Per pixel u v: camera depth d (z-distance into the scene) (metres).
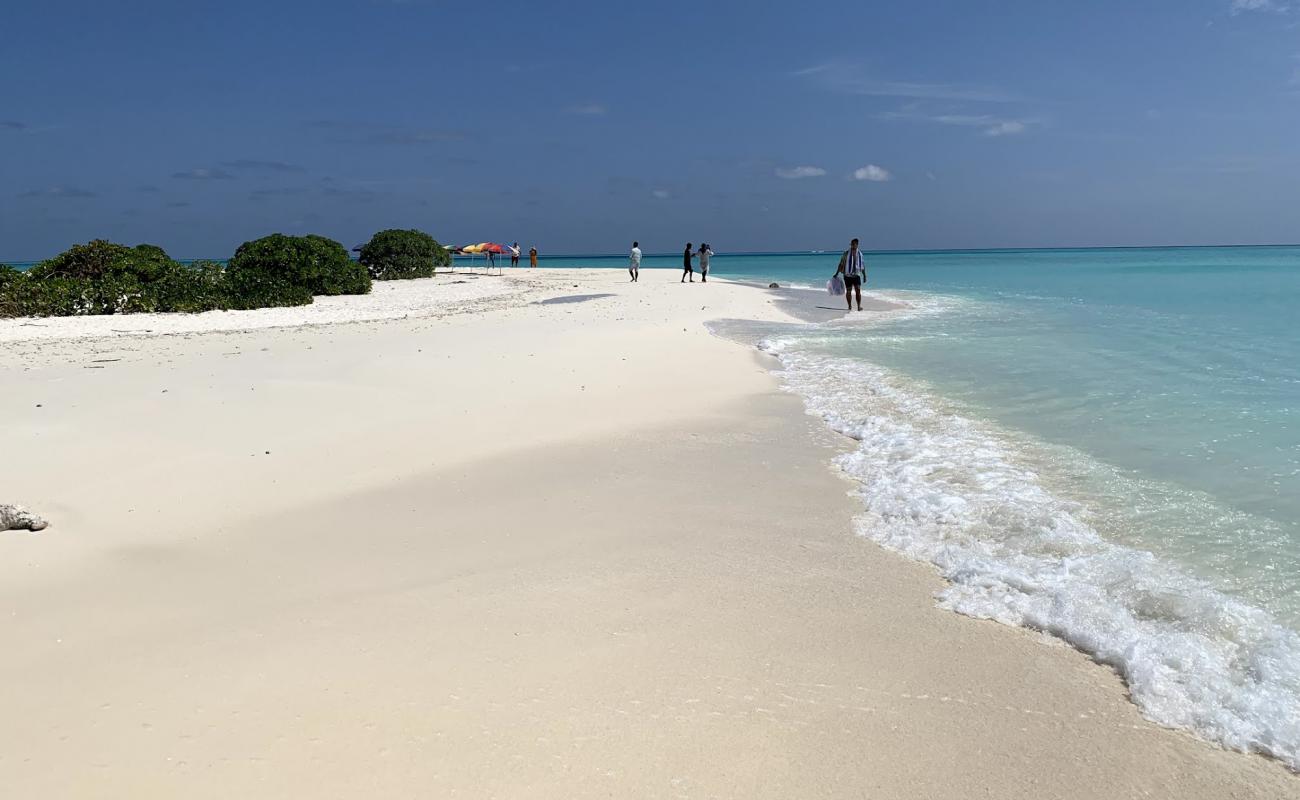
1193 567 5.07
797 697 3.77
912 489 6.66
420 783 3.14
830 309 22.36
